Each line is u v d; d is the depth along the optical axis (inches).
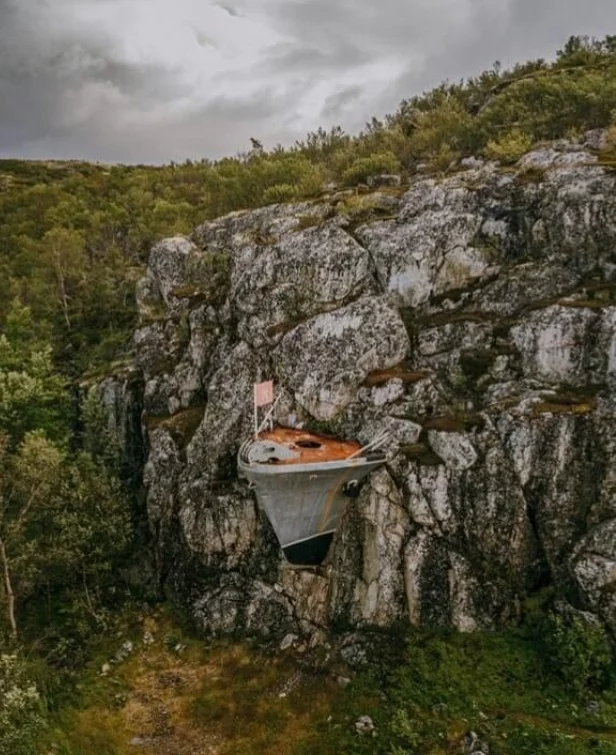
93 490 1230.9
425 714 860.6
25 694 847.7
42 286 2094.0
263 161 2288.4
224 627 1109.1
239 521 1146.0
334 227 1264.8
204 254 1545.3
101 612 1175.6
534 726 816.3
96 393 1475.1
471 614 957.2
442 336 1143.6
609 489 936.9
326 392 1129.4
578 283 1106.7
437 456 1017.5
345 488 1020.5
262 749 878.4
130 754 895.7
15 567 1117.1
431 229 1210.6
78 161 4904.0
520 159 1360.7
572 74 1814.7
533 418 981.8
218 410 1232.8
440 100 2274.9
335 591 1051.9
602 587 887.7
